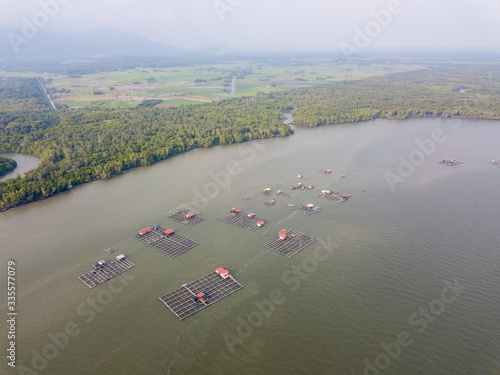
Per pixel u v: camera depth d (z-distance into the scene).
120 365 84.50
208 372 82.44
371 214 156.00
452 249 128.75
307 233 141.50
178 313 100.12
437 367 82.31
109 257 127.44
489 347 87.50
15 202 168.00
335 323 96.00
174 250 131.12
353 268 119.06
